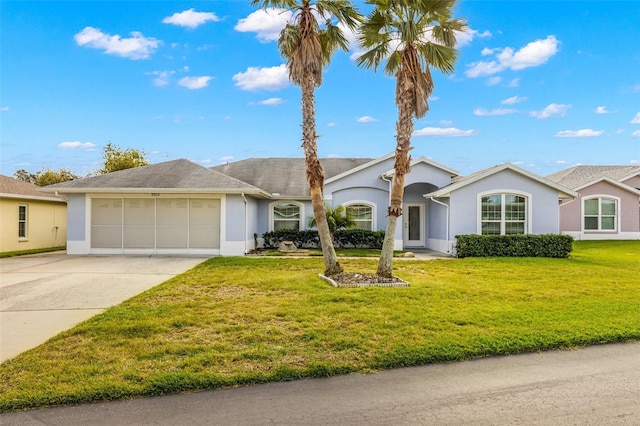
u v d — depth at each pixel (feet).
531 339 20.38
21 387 15.02
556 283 35.35
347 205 68.23
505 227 59.16
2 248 61.57
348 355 18.54
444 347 19.26
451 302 27.81
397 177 36.04
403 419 13.19
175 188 57.00
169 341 20.08
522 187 58.95
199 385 15.51
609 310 25.99
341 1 37.22
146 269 44.50
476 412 13.64
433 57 35.99
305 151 36.99
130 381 15.57
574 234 82.07
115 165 124.06
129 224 59.41
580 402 14.34
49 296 30.66
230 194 58.95
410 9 35.73
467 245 54.90
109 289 33.30
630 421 12.98
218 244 59.31
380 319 23.62
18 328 22.59
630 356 18.99
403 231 71.72
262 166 80.23
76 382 15.44
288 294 30.48
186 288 32.78
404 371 17.29
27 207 67.15
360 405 14.19
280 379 16.29
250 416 13.39
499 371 17.26
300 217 69.67
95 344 19.62
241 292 31.32
